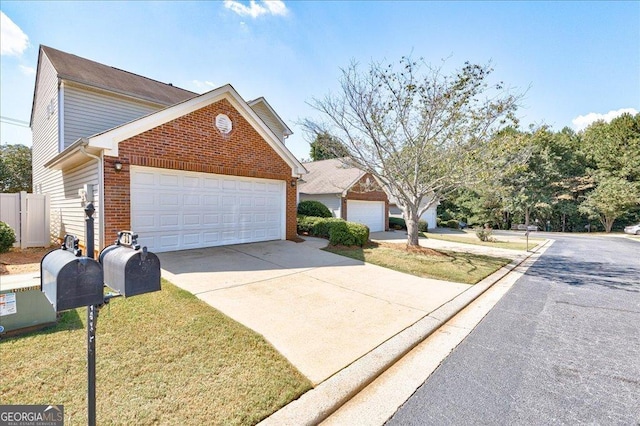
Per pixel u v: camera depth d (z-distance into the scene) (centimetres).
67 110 992
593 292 652
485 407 262
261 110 1586
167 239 798
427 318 462
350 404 266
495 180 1003
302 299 523
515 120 893
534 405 266
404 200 1110
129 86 1197
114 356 311
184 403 245
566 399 276
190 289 530
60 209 1048
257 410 241
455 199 3478
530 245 1500
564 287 695
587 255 1227
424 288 632
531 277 800
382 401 271
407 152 1010
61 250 206
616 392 288
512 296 619
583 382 305
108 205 681
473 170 948
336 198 1691
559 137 3231
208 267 684
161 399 249
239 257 793
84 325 377
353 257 895
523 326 455
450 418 247
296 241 1082
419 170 1053
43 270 201
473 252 1166
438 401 271
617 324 465
